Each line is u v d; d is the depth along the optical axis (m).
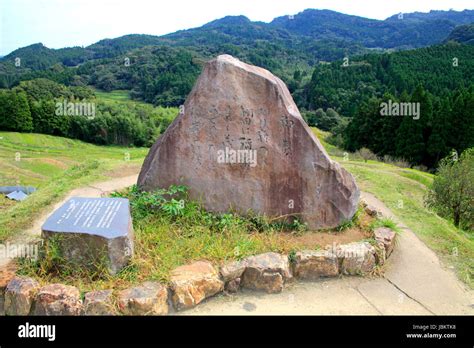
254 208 5.36
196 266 4.14
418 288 4.54
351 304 4.16
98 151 32.88
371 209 6.07
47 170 24.81
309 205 5.31
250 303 4.04
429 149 23.64
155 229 4.84
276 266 4.25
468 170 11.01
